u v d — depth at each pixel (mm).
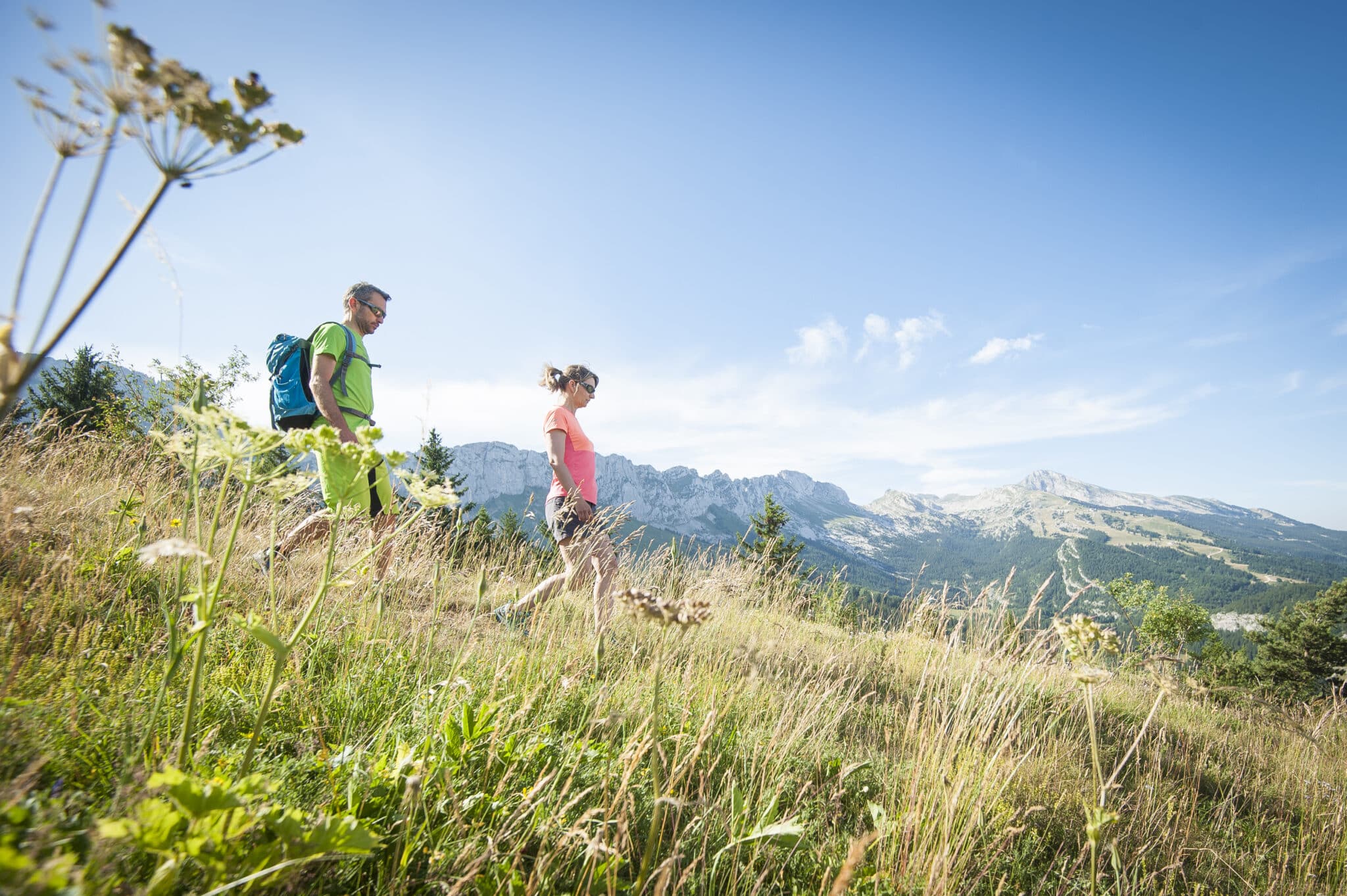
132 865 1166
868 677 4520
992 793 2711
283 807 1383
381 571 3178
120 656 2080
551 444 4414
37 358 607
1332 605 38500
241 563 3107
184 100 655
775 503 32969
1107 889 2475
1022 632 3170
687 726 2447
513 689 2523
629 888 1563
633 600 1674
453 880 1411
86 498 3547
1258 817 3791
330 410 3740
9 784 1137
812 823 2295
